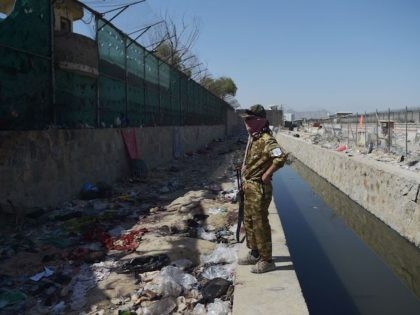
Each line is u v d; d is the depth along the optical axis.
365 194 12.79
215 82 65.44
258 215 5.13
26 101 8.63
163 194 11.79
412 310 6.40
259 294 4.66
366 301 6.72
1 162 7.73
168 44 28.16
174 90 22.86
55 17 10.42
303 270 8.08
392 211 10.46
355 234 10.83
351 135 30.41
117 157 13.47
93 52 10.87
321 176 20.56
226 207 9.69
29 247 6.61
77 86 10.79
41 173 8.95
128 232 7.61
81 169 10.84
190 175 16.00
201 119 32.62
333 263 8.49
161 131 19.23
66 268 5.80
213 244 7.03
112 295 4.98
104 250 6.60
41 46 9.08
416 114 27.59
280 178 21.55
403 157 15.89
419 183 9.16
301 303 4.45
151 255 6.22
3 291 5.00
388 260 8.84
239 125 71.88
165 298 4.88
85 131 11.04
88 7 11.02
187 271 5.87
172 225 7.94
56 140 9.53
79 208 9.48
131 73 15.26
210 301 4.89
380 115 30.11
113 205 9.78
